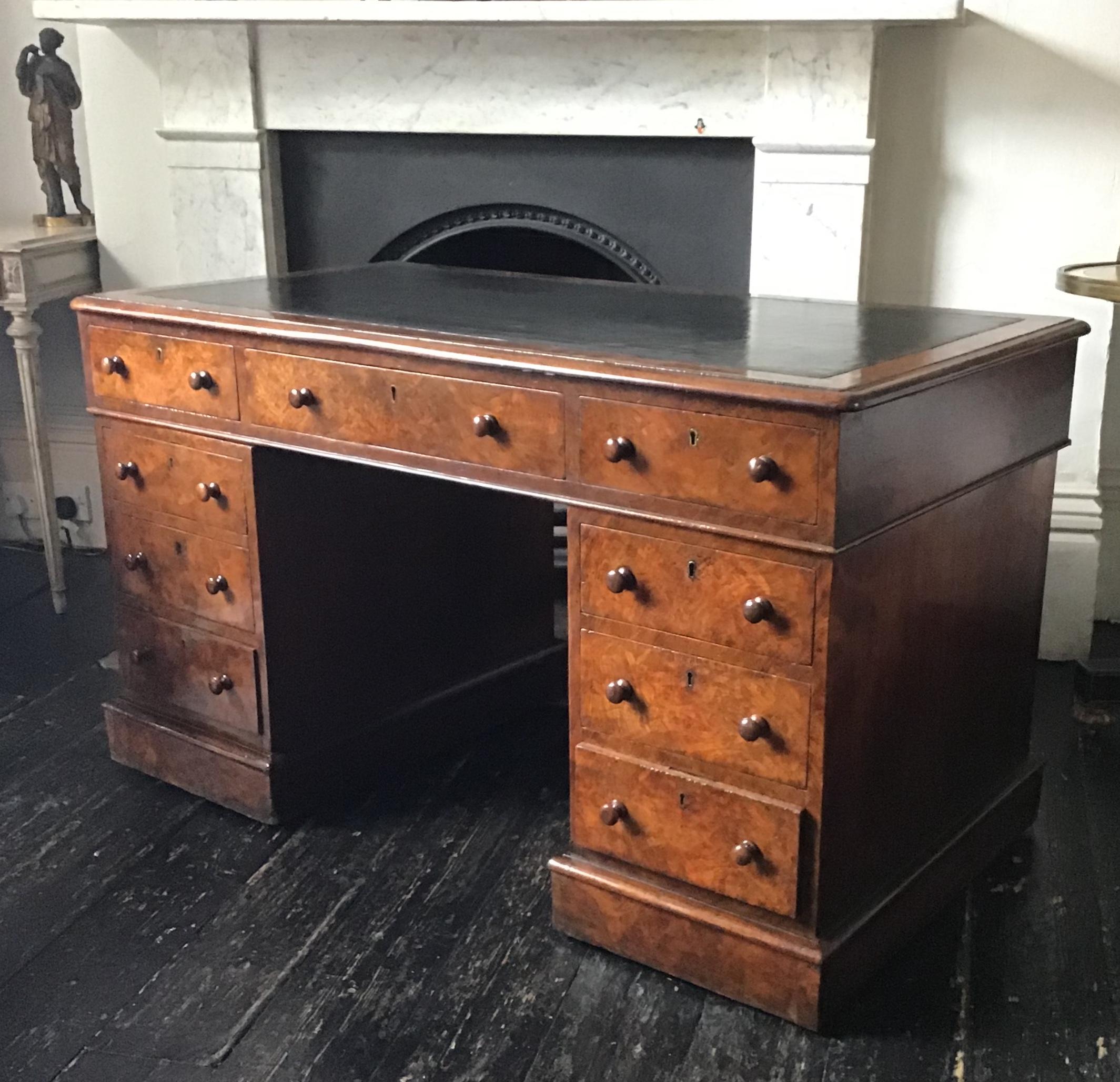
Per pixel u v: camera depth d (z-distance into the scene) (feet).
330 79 9.21
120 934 6.01
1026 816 6.70
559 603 9.77
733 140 8.52
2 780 7.47
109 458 7.11
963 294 8.45
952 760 5.98
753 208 8.50
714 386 4.75
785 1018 5.30
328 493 6.81
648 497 5.08
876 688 5.18
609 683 5.45
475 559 7.75
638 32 8.38
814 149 8.15
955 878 6.11
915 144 8.26
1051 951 5.76
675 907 5.48
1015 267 8.32
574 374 5.11
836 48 7.95
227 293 7.07
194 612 6.98
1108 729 7.81
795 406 4.56
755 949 5.31
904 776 5.58
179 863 6.59
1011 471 5.79
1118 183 8.01
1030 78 7.97
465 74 8.87
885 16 7.48
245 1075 5.08
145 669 7.37
